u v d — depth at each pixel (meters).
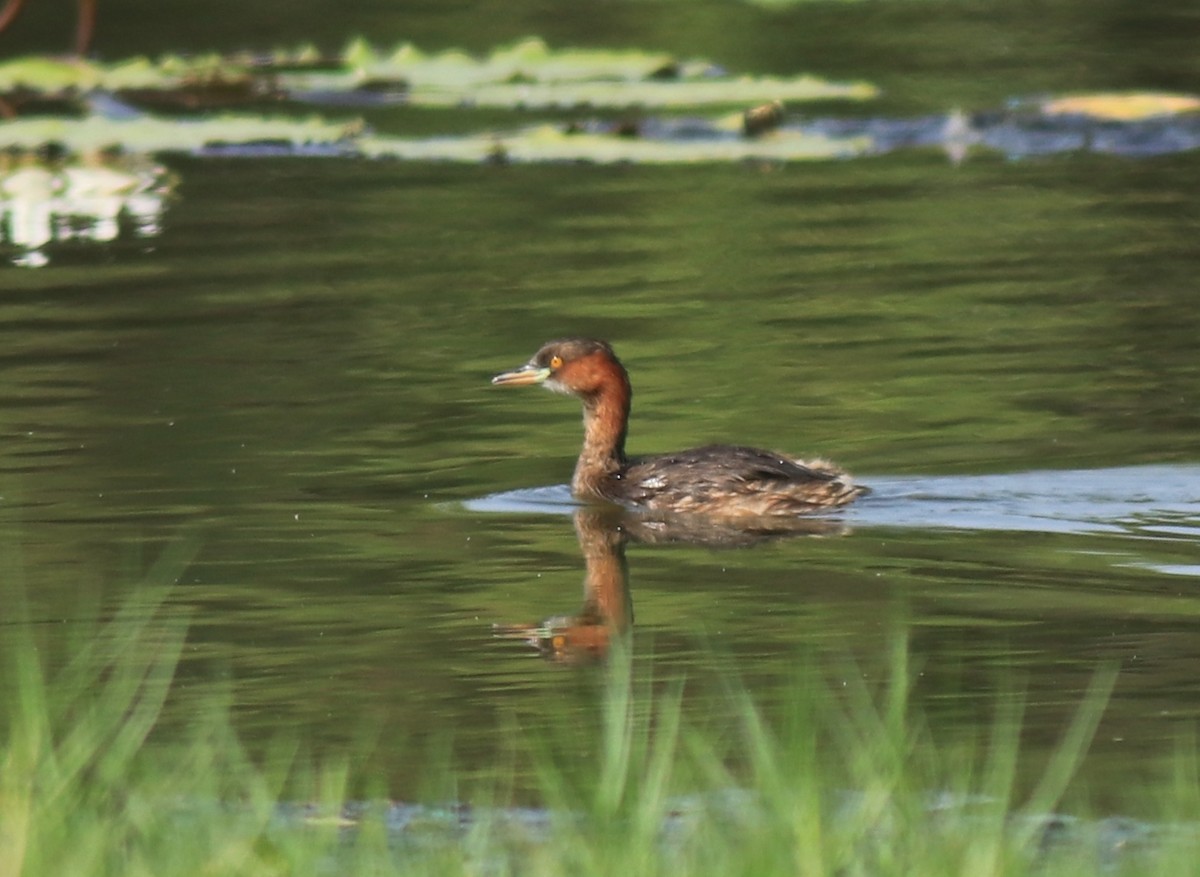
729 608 12.91
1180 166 27.84
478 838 8.94
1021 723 10.67
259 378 18.88
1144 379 18.27
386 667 11.83
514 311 21.16
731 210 25.83
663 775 9.26
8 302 21.80
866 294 21.55
